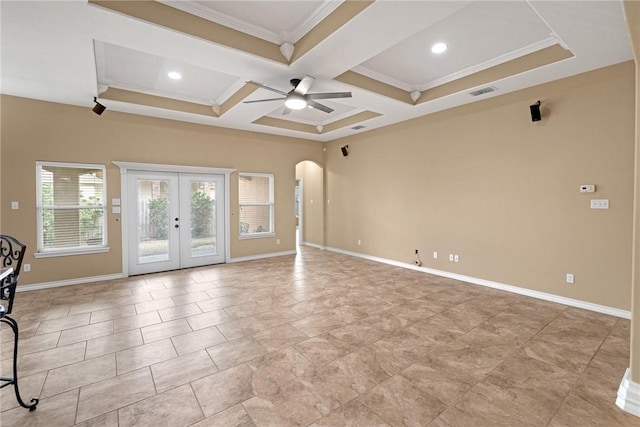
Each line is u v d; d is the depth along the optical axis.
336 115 6.29
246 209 6.73
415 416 1.90
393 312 3.61
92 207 4.89
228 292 4.38
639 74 1.89
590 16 2.46
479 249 4.73
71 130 4.67
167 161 5.54
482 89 4.14
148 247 5.48
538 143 4.01
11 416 1.90
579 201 3.69
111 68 3.93
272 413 1.93
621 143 3.37
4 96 4.23
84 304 3.86
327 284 4.78
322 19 2.90
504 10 2.76
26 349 2.73
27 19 2.50
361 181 6.89
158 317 3.46
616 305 3.46
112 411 1.95
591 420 1.87
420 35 3.20
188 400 2.06
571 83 3.69
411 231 5.79
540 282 4.06
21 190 4.35
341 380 2.28
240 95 4.55
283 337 2.97
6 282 2.06
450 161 5.07
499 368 2.43
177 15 2.74
